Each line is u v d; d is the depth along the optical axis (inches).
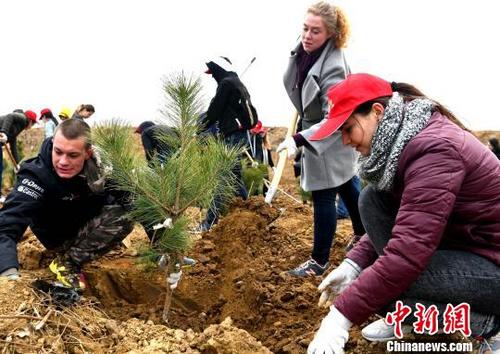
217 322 128.3
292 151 127.6
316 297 123.3
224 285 139.4
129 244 160.2
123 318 122.9
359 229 152.3
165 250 111.0
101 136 105.6
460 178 84.4
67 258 121.8
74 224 124.1
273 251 160.1
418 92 95.7
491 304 89.9
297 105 146.3
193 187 113.0
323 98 134.3
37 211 115.0
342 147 133.2
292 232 178.7
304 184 137.6
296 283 131.9
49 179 110.9
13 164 340.5
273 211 197.8
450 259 90.9
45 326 93.5
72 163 106.5
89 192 116.0
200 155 118.6
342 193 147.4
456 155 84.5
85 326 97.0
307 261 140.4
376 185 95.1
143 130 155.1
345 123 93.4
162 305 129.5
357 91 90.9
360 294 85.9
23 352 86.5
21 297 99.1
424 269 90.2
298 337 107.7
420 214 83.1
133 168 109.0
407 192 84.8
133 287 136.2
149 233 120.4
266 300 125.6
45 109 388.2
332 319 87.7
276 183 147.7
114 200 121.6
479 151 88.4
